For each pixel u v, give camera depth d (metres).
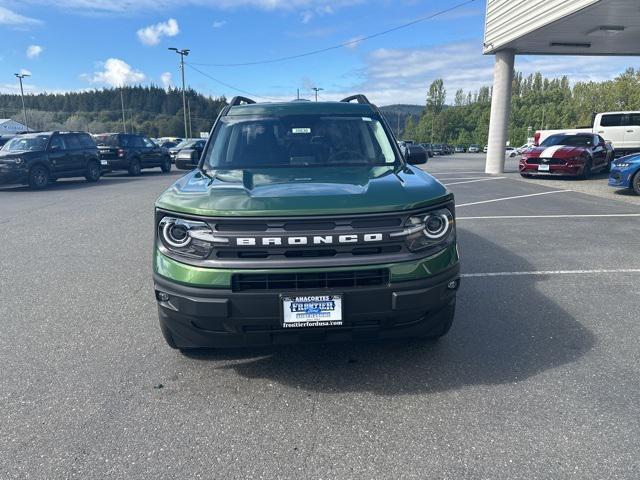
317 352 3.49
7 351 3.56
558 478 2.17
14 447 2.44
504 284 4.97
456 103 143.25
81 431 2.57
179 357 3.45
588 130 23.08
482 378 3.09
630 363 3.26
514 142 105.31
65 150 16.02
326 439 2.49
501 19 17.11
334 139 4.06
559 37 15.99
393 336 2.98
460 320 4.04
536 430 2.53
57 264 6.00
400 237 2.73
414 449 2.40
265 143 4.03
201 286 2.69
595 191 12.44
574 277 5.18
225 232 2.67
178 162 4.28
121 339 3.77
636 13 12.80
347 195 2.81
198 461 2.33
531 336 3.71
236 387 3.03
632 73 75.56
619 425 2.56
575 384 3.00
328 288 2.68
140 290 4.99
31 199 12.36
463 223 8.33
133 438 2.51
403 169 3.62
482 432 2.53
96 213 9.96
